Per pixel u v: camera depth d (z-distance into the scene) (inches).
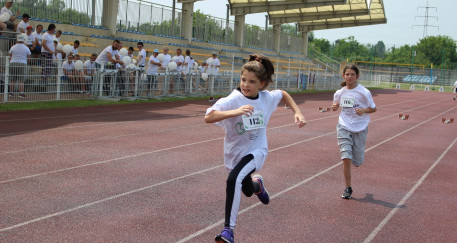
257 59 149.3
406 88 2025.1
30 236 153.3
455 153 383.6
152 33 996.6
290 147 364.5
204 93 787.4
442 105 1020.5
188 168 266.8
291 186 243.3
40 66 526.9
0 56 486.6
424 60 3346.5
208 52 1151.6
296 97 984.3
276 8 1243.2
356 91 228.7
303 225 182.1
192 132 405.1
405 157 353.1
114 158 280.5
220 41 1266.0
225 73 863.1
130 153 298.4
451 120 655.1
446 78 2327.8
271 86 1081.4
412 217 201.9
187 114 536.7
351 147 228.8
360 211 206.2
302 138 415.2
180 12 1084.5
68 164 257.3
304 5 1211.2
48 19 752.3
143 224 171.0
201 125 451.5
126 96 628.7
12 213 174.6
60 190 207.9
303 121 147.6
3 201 187.9
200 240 158.1
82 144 317.7
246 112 135.9
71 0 796.6
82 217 174.9
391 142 427.2
